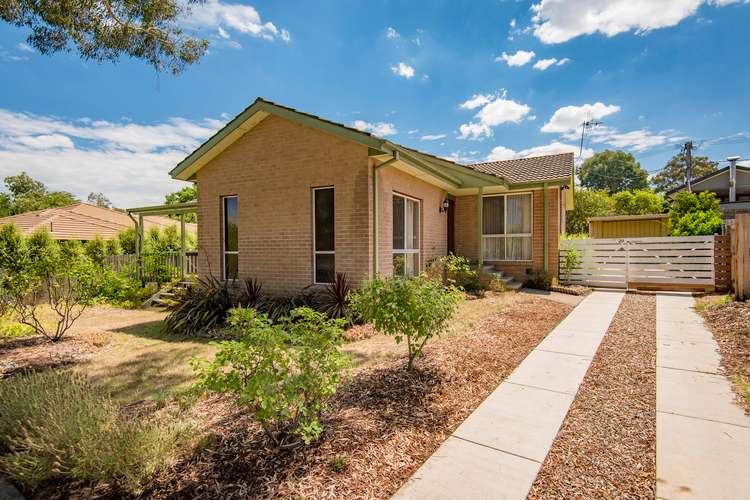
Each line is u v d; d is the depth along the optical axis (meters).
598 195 29.64
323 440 2.99
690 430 3.16
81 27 5.26
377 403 3.68
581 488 2.46
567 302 9.49
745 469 2.63
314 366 3.03
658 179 45.75
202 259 9.77
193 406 3.74
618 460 2.76
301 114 7.94
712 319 7.02
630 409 3.57
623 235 17.73
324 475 2.58
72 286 7.54
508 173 13.52
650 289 11.38
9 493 2.65
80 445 2.60
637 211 28.89
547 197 11.90
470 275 11.21
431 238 11.20
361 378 4.34
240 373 2.83
